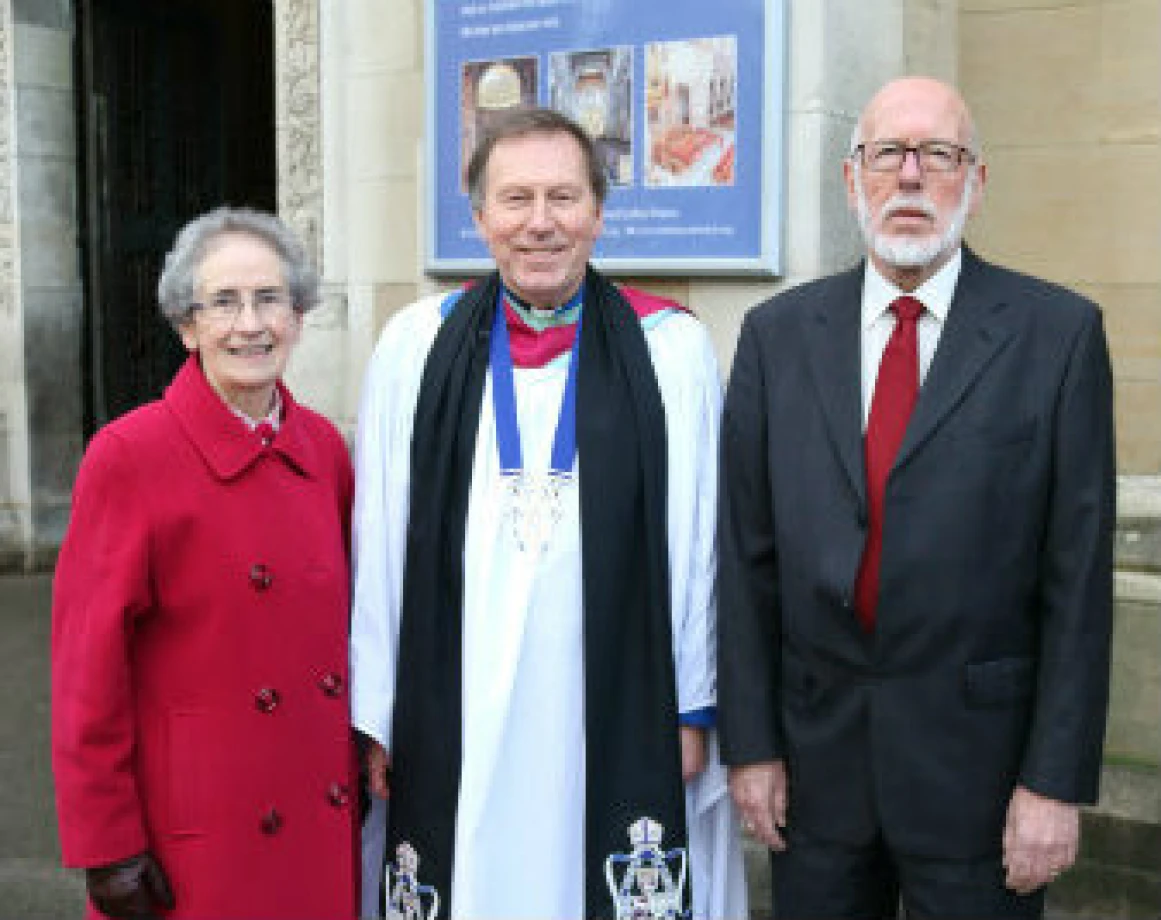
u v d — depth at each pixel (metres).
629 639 2.24
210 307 1.98
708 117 3.78
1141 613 3.36
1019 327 2.02
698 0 3.76
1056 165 3.98
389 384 2.36
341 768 2.14
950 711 2.02
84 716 1.92
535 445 2.25
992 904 2.06
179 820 1.99
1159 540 3.46
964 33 4.12
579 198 2.18
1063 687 1.98
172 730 1.99
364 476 2.34
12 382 6.73
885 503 2.01
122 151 7.00
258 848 2.01
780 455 2.12
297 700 2.06
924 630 2.00
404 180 4.58
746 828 2.30
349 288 4.76
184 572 1.98
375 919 2.45
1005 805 2.04
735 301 3.83
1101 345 2.02
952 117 2.02
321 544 2.12
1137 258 3.87
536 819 2.22
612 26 3.93
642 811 2.23
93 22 6.77
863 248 3.90
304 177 4.94
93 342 6.93
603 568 2.20
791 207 3.71
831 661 2.10
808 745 2.14
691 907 2.31
